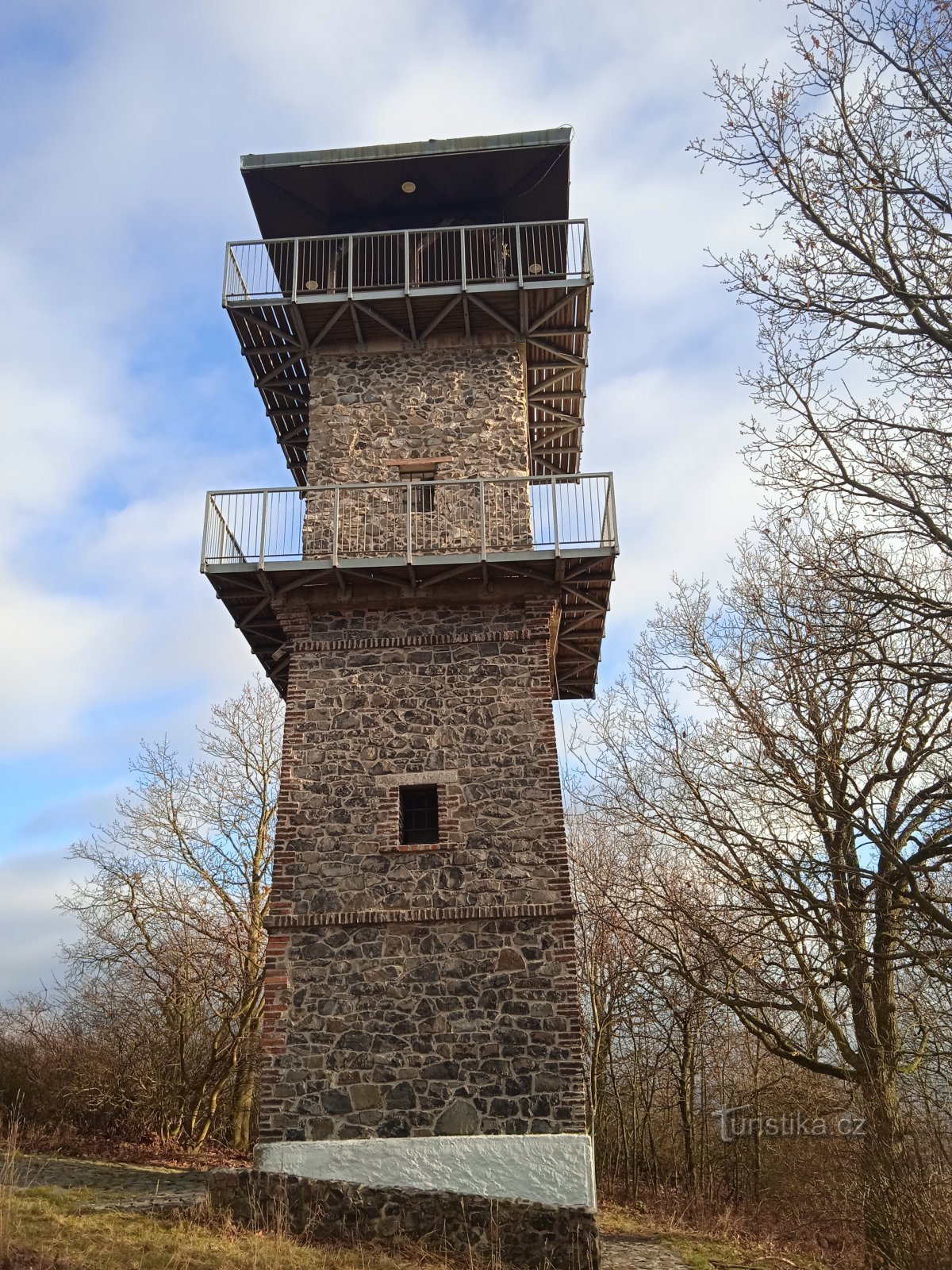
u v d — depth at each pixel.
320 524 16.89
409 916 14.08
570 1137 12.68
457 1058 13.35
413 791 15.13
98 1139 20.09
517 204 19.67
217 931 24.48
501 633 15.66
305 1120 13.16
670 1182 25.38
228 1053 23.02
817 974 14.89
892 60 10.09
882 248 10.34
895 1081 14.95
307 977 13.91
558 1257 11.94
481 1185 12.48
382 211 19.95
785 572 19.66
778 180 10.51
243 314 17.41
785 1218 20.23
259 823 26.23
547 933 13.91
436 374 17.88
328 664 15.70
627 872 25.25
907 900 13.35
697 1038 25.72
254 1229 11.96
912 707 13.38
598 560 15.46
